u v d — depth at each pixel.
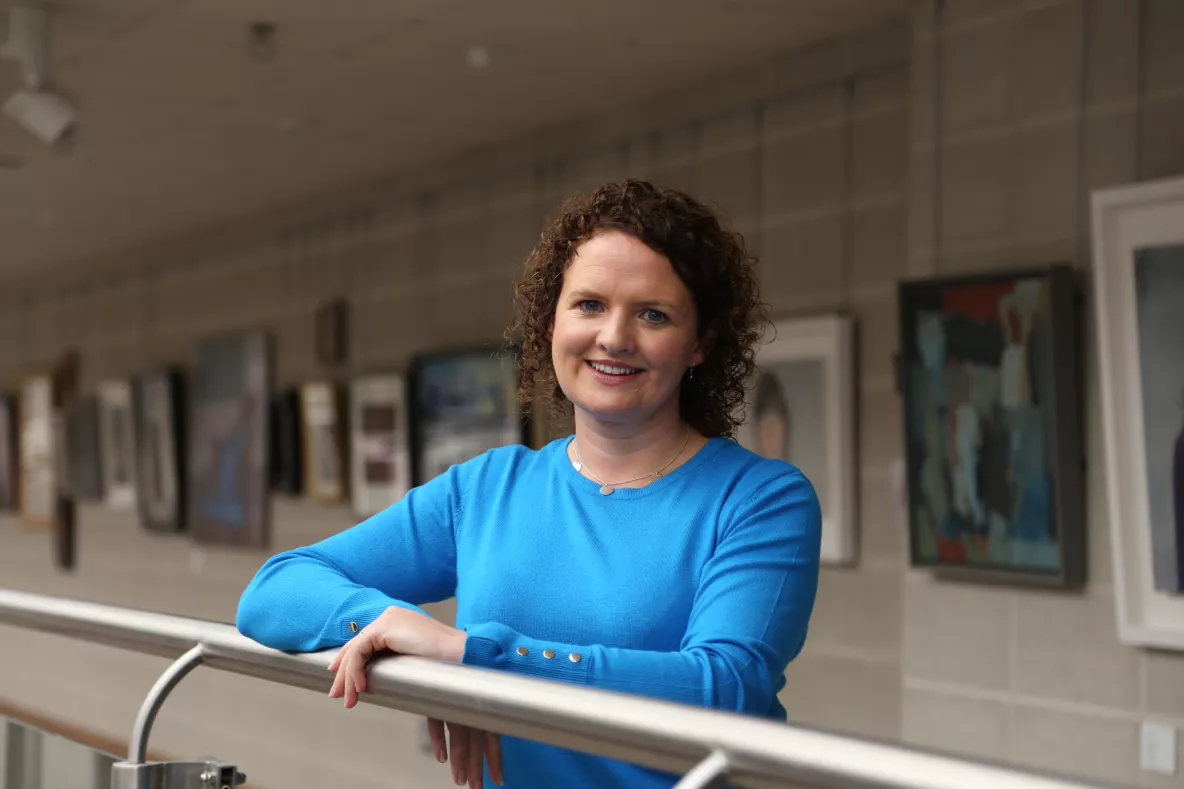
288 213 8.98
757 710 1.44
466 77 5.84
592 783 1.52
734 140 5.83
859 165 5.30
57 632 1.92
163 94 6.15
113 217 9.41
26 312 12.80
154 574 10.61
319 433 8.62
